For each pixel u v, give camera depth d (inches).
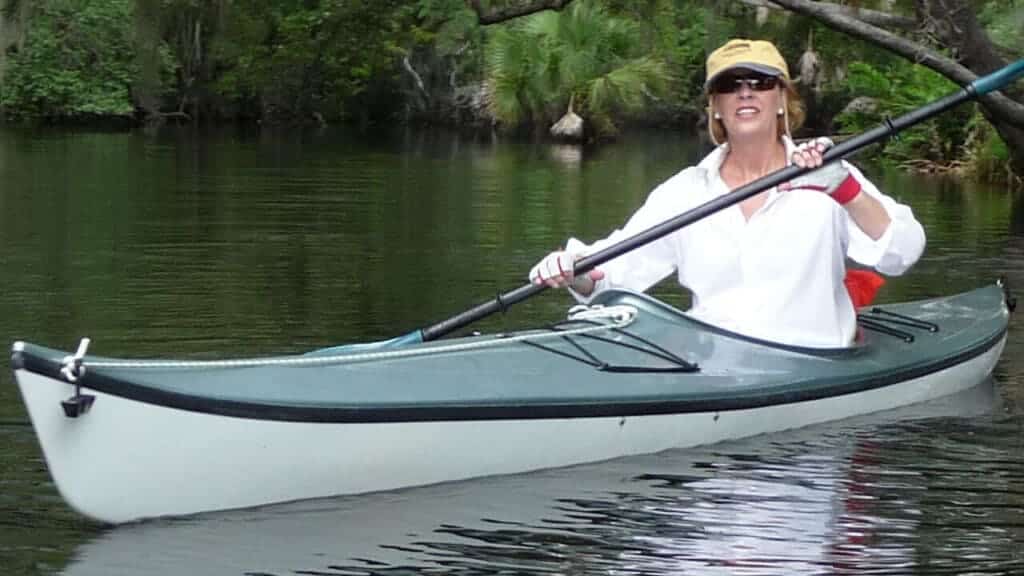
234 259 335.3
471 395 164.6
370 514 153.3
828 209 193.0
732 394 182.1
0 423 181.2
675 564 140.9
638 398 174.6
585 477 168.1
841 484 166.6
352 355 164.2
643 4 359.3
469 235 392.5
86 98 1078.4
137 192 512.7
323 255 345.4
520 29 826.2
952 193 554.3
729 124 192.2
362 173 618.5
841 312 201.0
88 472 142.8
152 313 258.7
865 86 686.5
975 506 159.5
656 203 197.9
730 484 166.1
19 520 149.2
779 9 332.5
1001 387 218.7
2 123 1053.8
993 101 286.8
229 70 1103.6
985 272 331.9
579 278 198.5
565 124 900.0
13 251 343.6
